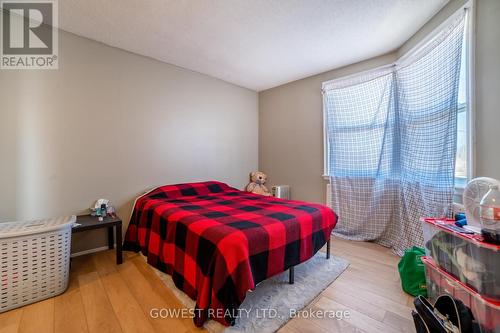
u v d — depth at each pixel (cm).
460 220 148
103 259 232
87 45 243
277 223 175
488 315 114
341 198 311
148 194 271
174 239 185
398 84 254
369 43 257
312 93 350
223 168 375
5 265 150
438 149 201
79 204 239
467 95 174
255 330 136
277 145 399
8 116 202
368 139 284
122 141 267
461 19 175
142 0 187
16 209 205
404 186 246
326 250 247
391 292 178
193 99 333
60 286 171
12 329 136
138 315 149
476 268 120
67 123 231
